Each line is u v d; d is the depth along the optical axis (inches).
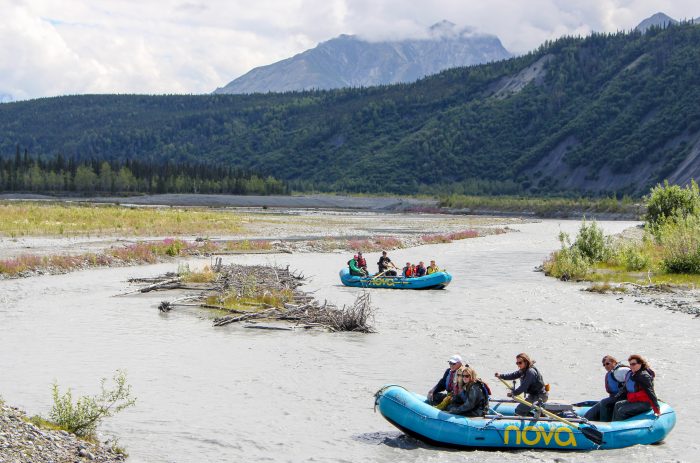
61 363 661.9
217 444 454.6
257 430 484.4
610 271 1501.0
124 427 482.3
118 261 1558.8
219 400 553.9
